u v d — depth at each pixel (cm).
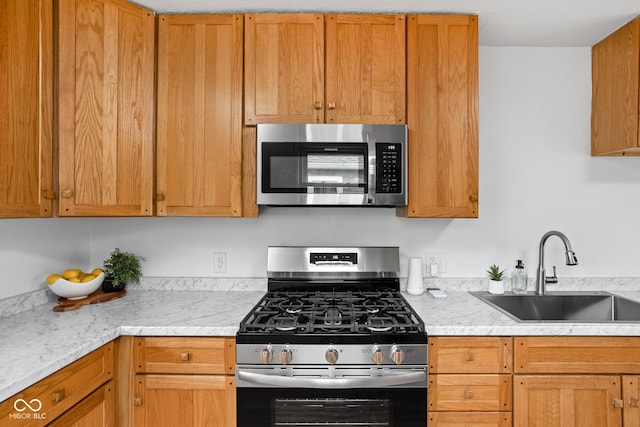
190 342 146
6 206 127
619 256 207
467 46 178
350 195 171
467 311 167
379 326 145
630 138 179
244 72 177
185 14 179
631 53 179
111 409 142
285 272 200
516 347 147
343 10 179
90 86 155
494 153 207
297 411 143
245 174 178
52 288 171
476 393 146
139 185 169
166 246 209
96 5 156
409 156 177
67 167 149
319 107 175
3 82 125
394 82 177
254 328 145
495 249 208
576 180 208
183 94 176
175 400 146
